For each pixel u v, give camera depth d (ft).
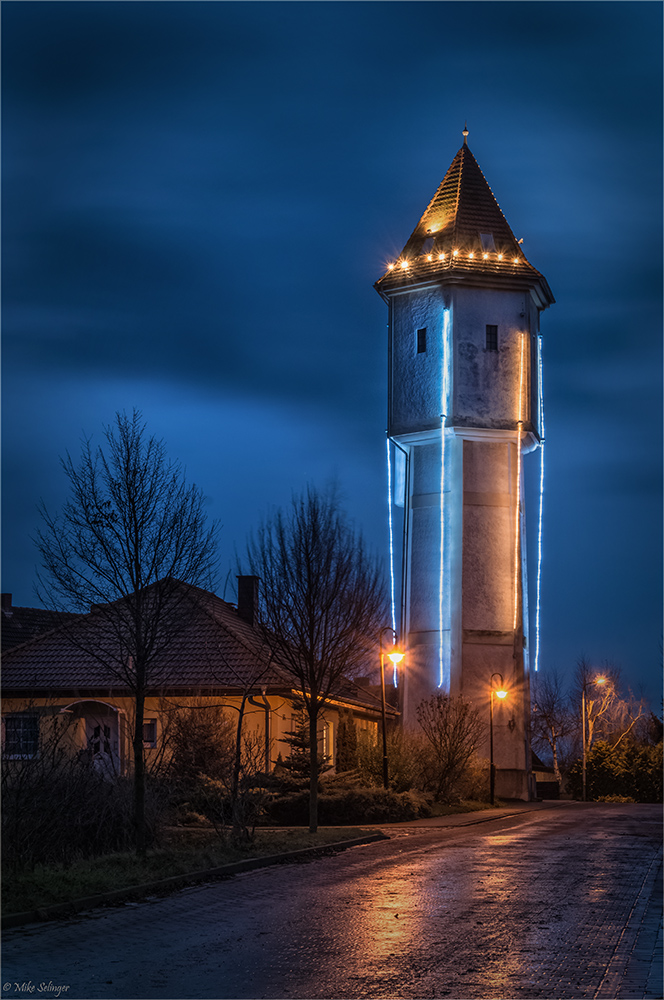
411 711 157.38
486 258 163.73
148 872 50.88
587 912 43.11
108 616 58.23
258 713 107.24
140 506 56.70
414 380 163.73
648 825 99.30
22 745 57.26
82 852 55.47
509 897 47.03
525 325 163.84
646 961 33.50
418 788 121.80
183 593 59.31
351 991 29.27
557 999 28.50
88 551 56.44
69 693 110.22
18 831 49.47
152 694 108.06
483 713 154.10
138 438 57.47
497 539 159.84
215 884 51.21
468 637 156.25
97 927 38.93
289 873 55.98
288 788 99.30
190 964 32.50
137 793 56.08
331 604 82.99
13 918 39.22
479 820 102.47
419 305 165.37
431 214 171.12
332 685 82.43
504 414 160.66
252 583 131.85
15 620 138.82
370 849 70.13
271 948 34.99
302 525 83.87
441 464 163.53
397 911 42.83
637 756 219.41
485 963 32.94
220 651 111.24
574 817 113.19
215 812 70.49
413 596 161.89
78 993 28.86
